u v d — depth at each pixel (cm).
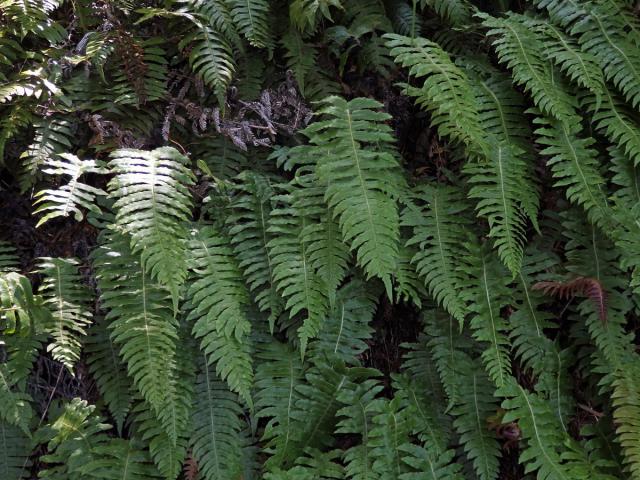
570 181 266
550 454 247
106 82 263
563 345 285
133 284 239
